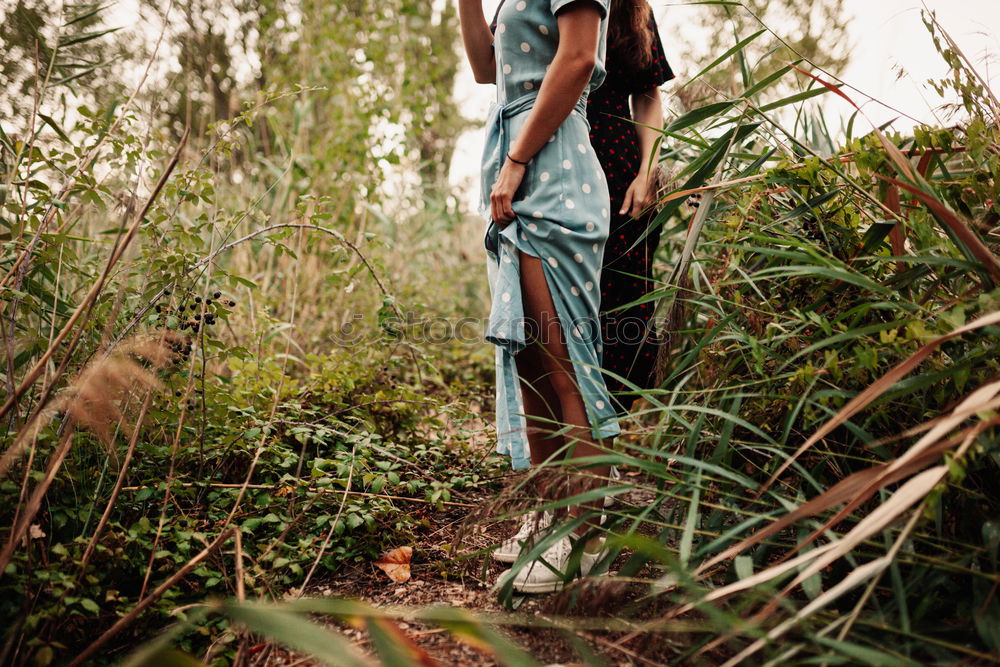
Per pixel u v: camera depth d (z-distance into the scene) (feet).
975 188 4.01
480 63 5.80
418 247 13.65
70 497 4.29
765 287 5.16
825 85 4.53
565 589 3.62
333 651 2.21
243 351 5.04
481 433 6.76
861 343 3.88
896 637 3.03
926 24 4.48
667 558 2.76
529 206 4.64
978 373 3.59
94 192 4.55
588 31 4.36
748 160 6.24
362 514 4.93
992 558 2.98
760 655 3.25
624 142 5.61
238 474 5.49
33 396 4.51
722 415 3.77
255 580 4.08
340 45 12.07
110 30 5.52
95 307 4.69
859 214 4.76
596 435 4.08
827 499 2.94
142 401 4.64
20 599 3.53
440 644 3.71
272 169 10.28
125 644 3.72
